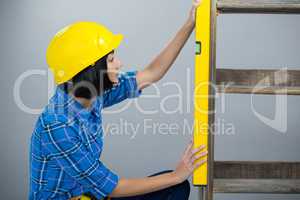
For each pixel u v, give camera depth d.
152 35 3.04
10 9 3.05
